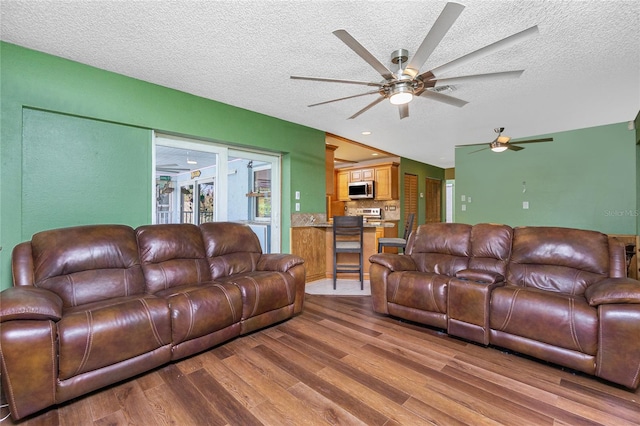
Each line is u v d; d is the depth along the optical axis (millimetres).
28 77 2346
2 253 2240
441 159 7672
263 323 2703
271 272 2959
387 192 7164
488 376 1971
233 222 3584
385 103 3564
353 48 1719
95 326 1734
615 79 2869
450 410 1628
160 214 3369
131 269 2457
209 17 1957
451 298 2562
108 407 1657
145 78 2895
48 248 2123
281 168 4504
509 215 5598
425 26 2043
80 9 1872
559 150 5074
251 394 1773
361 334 2650
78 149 2621
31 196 2395
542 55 2414
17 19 1969
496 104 3570
